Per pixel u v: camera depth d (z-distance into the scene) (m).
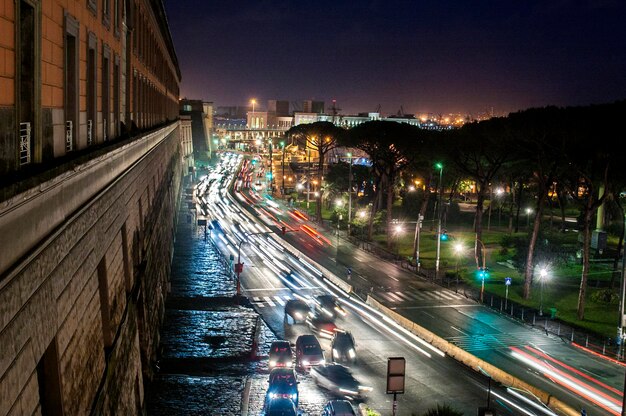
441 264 62.81
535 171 66.19
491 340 39.94
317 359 32.94
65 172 9.91
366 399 29.48
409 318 44.22
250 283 54.09
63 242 10.38
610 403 30.11
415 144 69.31
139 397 21.25
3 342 7.29
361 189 106.94
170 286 49.88
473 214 99.56
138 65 31.86
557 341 40.34
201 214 93.62
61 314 10.27
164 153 52.50
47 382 10.08
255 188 138.38
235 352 35.56
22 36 10.26
